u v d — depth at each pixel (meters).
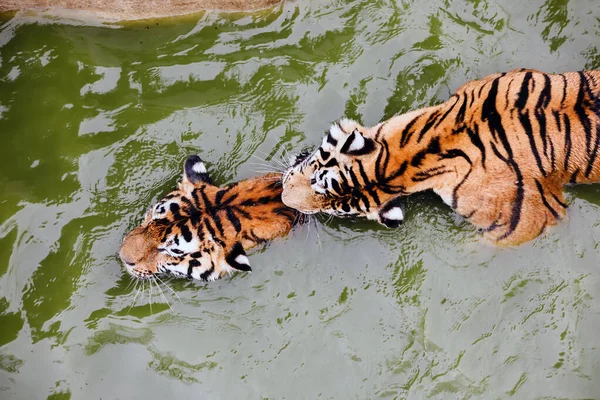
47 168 5.12
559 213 5.02
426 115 4.96
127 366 5.04
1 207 5.09
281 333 5.06
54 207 5.10
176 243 4.94
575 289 5.04
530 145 4.90
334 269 5.09
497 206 4.96
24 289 5.05
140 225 5.04
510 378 5.01
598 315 5.02
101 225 5.10
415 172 4.92
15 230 5.08
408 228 5.09
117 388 5.03
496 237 5.03
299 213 5.02
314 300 5.07
